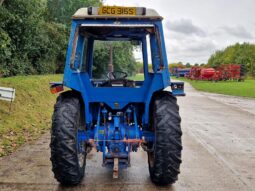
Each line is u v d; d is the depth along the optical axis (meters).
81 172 4.91
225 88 30.66
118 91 4.98
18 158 6.18
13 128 8.50
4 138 7.46
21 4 16.81
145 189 4.74
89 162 6.07
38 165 5.75
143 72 6.07
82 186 4.81
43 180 5.02
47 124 9.97
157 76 4.72
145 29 5.24
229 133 9.23
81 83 4.69
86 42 6.09
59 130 4.55
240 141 8.17
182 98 21.06
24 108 10.76
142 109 5.24
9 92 9.30
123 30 5.42
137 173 5.47
